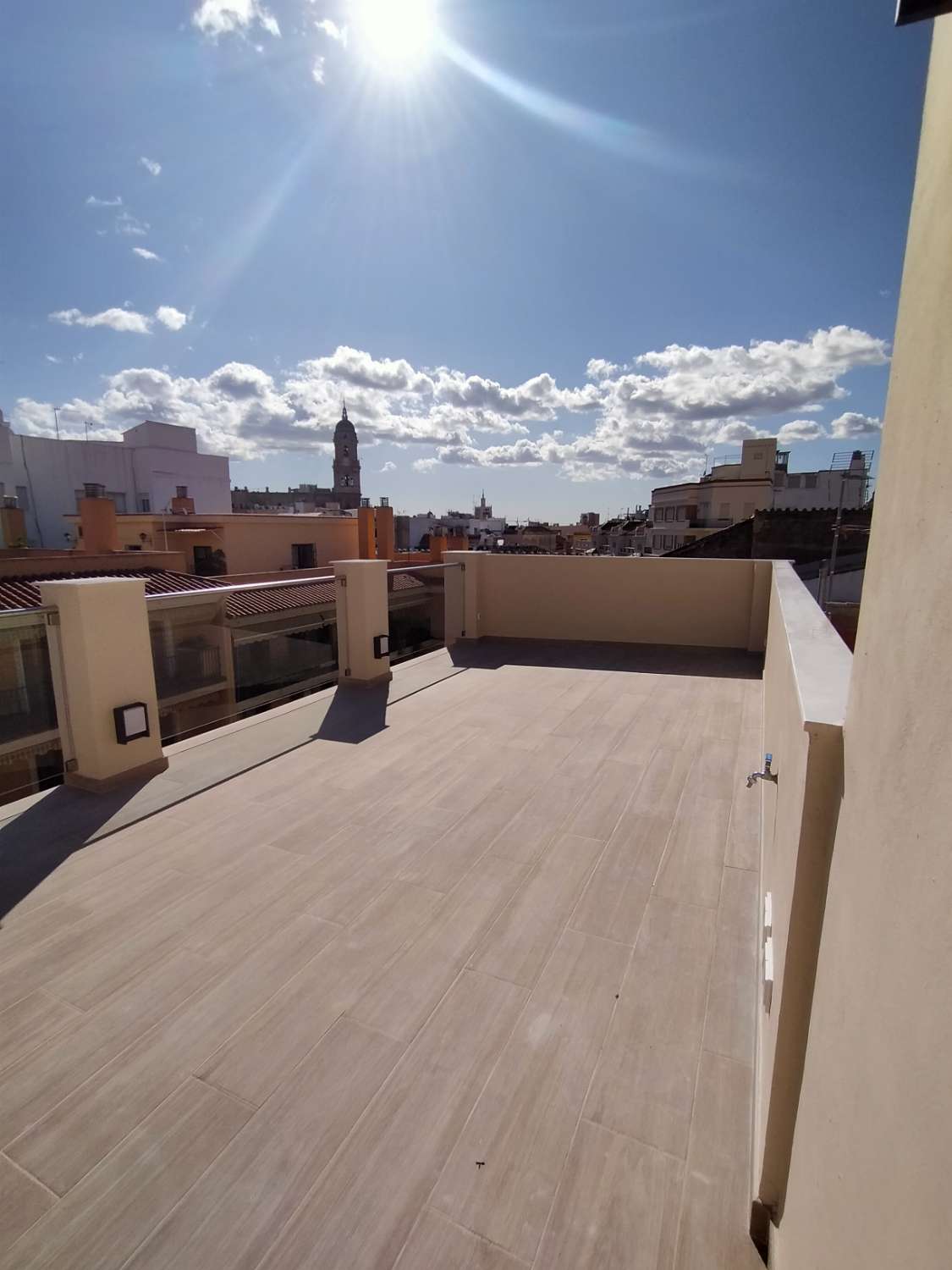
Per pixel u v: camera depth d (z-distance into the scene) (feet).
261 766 10.82
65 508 115.24
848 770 2.99
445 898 7.20
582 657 18.94
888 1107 1.85
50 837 8.46
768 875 6.86
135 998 5.71
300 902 7.11
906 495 2.42
